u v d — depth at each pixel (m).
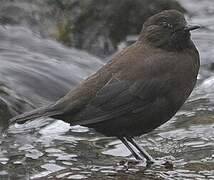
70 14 20.00
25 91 14.65
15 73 15.20
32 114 11.05
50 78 15.48
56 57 17.41
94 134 12.49
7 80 14.69
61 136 12.38
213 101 14.36
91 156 11.22
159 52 11.39
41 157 11.06
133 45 11.72
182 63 11.28
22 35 18.20
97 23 20.28
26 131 12.62
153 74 11.15
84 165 10.69
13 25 18.67
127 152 11.49
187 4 25.78
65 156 11.15
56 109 11.02
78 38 19.98
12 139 12.12
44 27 19.17
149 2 20.78
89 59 17.84
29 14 19.06
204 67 18.31
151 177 10.12
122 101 11.07
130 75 11.15
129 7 20.56
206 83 15.85
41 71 15.62
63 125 12.84
